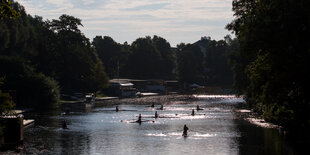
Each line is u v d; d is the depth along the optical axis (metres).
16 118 58.59
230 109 122.12
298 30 48.50
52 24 169.75
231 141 62.62
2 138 56.34
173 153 53.91
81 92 166.12
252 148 56.94
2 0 30.80
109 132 72.50
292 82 52.16
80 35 172.12
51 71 156.12
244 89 111.38
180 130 75.19
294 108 55.94
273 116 73.12
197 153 53.94
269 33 49.41
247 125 81.56
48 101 121.44
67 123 84.94
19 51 166.25
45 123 84.50
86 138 65.62
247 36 51.75
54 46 163.25
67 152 54.25
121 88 193.88
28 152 53.81
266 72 55.78
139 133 71.38
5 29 147.25
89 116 100.25
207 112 112.12
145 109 123.06
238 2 65.12
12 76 117.25
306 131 61.28
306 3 48.06
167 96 199.12
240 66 109.19
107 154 53.28
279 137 65.94
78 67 160.00
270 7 52.59
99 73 176.25
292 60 48.81
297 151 54.59
